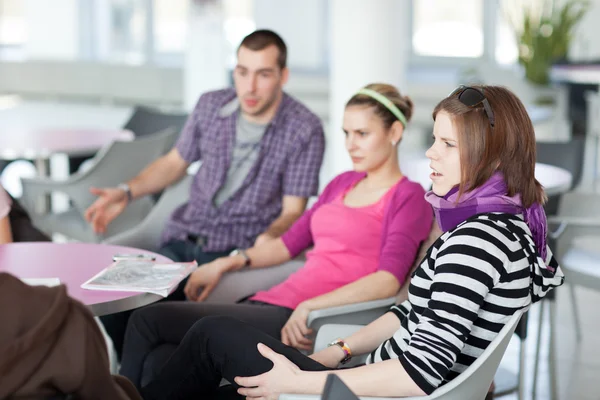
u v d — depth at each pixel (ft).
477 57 38.17
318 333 8.14
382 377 6.28
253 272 10.28
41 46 43.39
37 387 4.70
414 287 6.90
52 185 15.06
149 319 8.80
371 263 9.34
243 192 11.43
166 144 15.88
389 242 9.01
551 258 6.93
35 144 16.15
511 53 37.22
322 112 35.81
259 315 9.08
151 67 39.65
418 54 38.83
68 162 18.61
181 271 8.02
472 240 6.26
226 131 11.53
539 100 29.63
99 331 5.08
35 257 8.51
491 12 37.70
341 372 6.40
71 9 42.83
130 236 12.00
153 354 8.70
